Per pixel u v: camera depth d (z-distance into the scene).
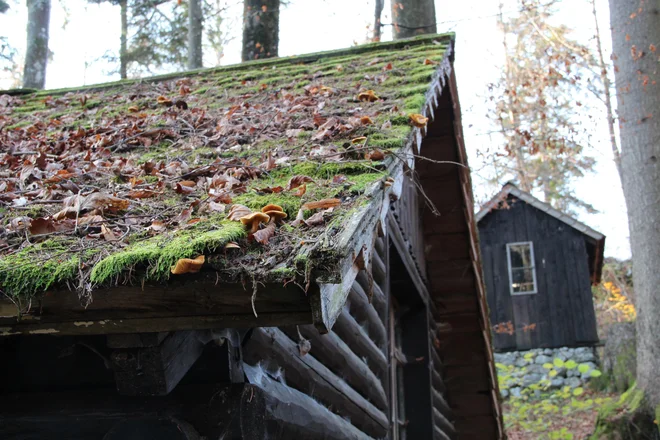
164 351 2.07
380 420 4.74
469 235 6.88
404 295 6.25
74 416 2.40
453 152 6.58
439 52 5.54
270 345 2.86
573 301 18.16
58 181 3.08
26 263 1.93
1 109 5.75
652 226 10.64
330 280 1.67
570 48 16.27
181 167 3.20
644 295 10.95
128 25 16.30
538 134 16.36
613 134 17.84
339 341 3.96
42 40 12.58
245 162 3.13
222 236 1.83
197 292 1.80
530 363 17.88
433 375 6.64
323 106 4.09
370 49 6.01
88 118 4.98
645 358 11.15
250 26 9.93
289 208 2.29
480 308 7.18
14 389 2.54
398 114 3.63
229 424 2.33
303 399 3.10
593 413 14.38
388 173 2.71
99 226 2.32
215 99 5.05
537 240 18.86
